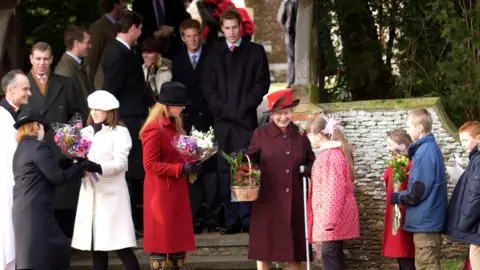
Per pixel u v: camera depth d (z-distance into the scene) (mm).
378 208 19125
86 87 20203
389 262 19109
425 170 16203
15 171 16266
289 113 16969
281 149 16938
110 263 18875
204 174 19969
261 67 19609
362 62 23016
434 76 22703
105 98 17109
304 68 19797
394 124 19203
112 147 17094
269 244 16844
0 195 16875
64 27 25375
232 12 19703
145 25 22891
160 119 16781
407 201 16281
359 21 23047
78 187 19062
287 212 16797
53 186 16438
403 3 22953
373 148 19219
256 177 16562
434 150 16375
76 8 25406
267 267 17141
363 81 23078
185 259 17266
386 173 17484
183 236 16797
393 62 23359
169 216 16672
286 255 16766
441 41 22781
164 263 16812
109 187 17000
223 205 19859
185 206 16922
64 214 19625
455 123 22031
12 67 21641
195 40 20203
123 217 17047
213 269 18672
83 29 20219
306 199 17188
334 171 16203
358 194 19188
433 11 22000
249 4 38344
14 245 16453
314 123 16469
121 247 16891
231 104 19406
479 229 15672
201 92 20188
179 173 16547
